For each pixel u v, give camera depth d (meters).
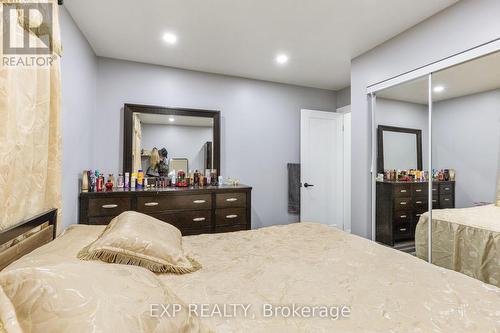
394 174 2.61
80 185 2.42
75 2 1.97
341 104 4.12
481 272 2.04
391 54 2.54
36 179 1.35
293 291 1.04
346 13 2.14
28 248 1.14
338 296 1.00
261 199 3.72
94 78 2.82
